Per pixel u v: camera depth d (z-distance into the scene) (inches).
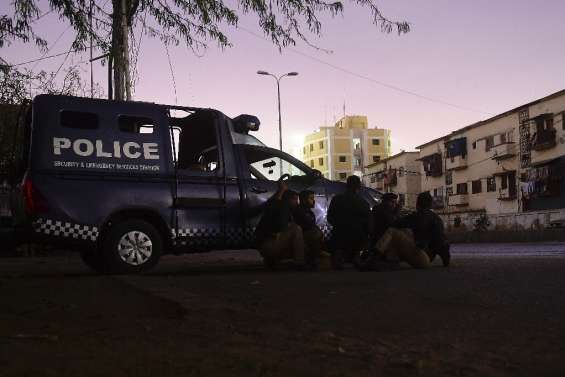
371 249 325.7
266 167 363.3
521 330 142.7
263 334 139.6
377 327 149.0
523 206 1688.0
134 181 315.6
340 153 3597.4
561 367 109.3
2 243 309.3
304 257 329.4
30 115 315.9
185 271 357.1
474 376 103.4
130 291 228.5
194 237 328.5
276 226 329.1
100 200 305.3
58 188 297.7
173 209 323.3
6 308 194.4
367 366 109.0
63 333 144.4
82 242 301.3
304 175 373.4
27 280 282.0
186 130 371.2
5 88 730.2
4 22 333.7
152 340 133.6
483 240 1109.7
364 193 390.3
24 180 296.7
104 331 146.4
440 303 186.4
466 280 248.7
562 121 1535.4
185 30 359.9
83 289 237.3
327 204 373.1
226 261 468.1
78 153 305.7
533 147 1621.6
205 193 332.8
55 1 338.0
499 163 1788.9
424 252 315.0
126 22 410.0
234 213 339.9
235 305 187.2
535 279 247.4
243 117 366.0
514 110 1706.4
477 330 143.4
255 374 103.8
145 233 315.3
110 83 451.5
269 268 345.7
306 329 146.1
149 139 323.9
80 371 106.0
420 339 133.6
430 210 325.7
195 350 122.6
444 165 2112.5
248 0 339.6
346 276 281.7
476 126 1909.4
